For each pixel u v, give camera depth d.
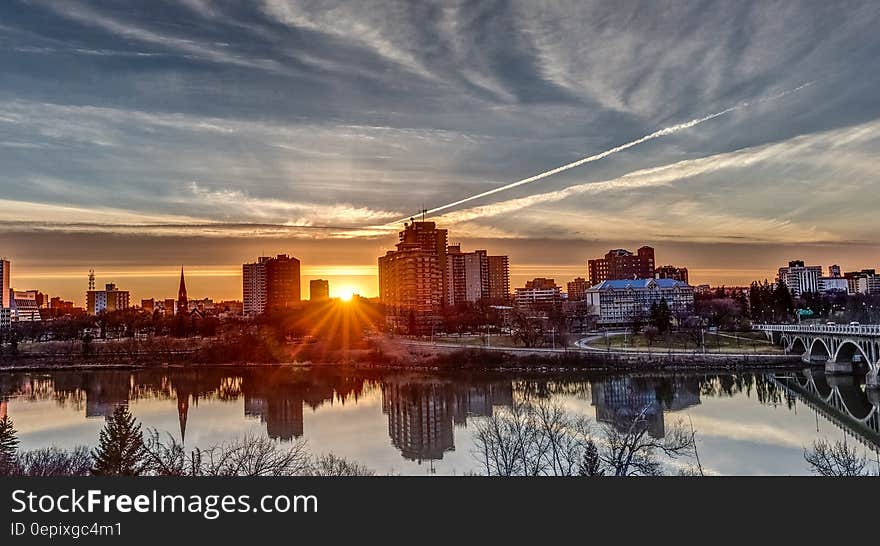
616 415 120.06
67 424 144.88
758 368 193.75
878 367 152.00
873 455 90.38
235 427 135.88
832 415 126.44
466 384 191.50
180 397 188.50
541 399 152.12
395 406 158.50
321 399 176.62
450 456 99.12
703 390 162.75
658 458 86.00
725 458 90.00
